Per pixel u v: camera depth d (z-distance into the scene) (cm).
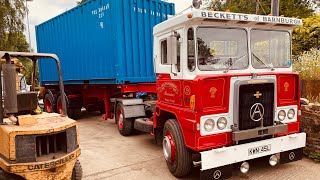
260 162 567
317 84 740
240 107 460
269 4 1266
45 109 1266
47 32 1256
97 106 1181
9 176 384
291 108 523
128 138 805
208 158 437
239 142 478
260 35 512
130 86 840
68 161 399
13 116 429
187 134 471
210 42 477
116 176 530
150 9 869
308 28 985
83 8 966
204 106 451
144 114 812
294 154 518
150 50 873
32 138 378
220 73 477
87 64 975
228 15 465
